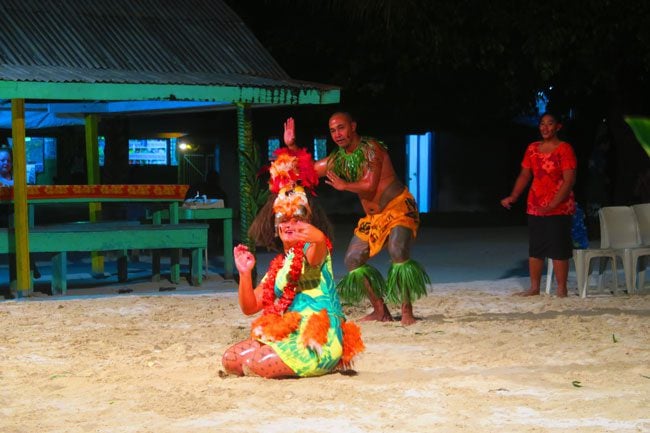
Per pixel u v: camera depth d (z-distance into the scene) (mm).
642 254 13000
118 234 13648
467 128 28469
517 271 16016
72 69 13148
